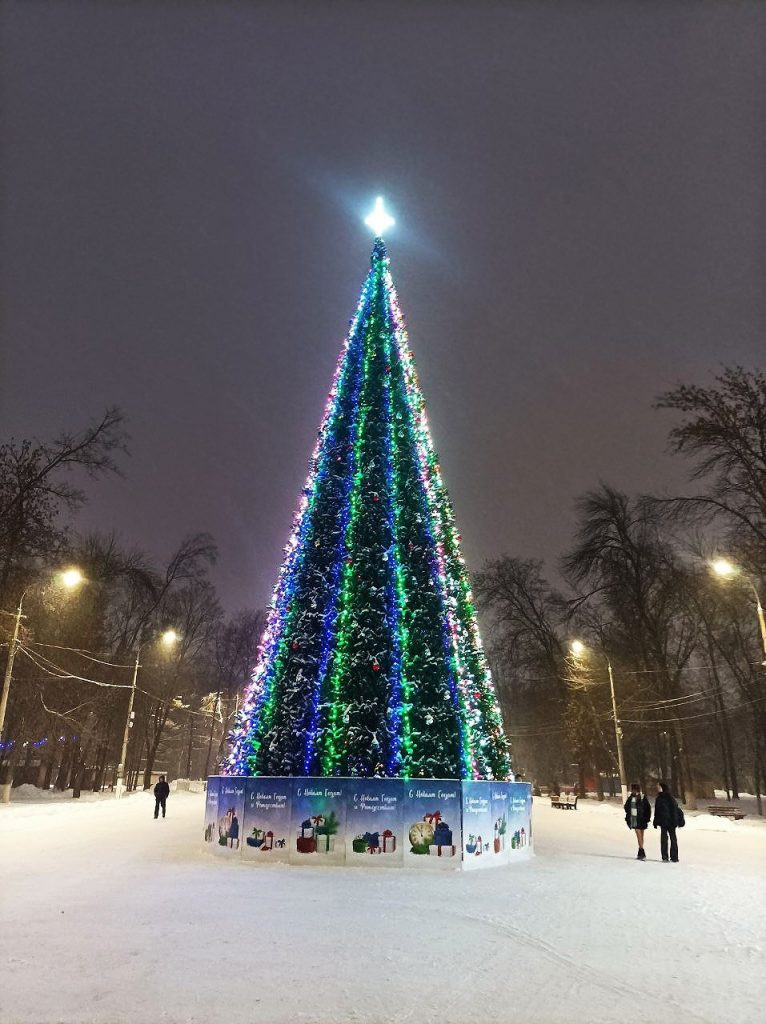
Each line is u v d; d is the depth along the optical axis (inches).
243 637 2428.6
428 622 583.2
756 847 776.3
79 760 1672.0
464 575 659.4
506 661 2044.8
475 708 601.3
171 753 3115.2
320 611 590.6
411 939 299.3
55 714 1382.9
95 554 1706.4
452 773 546.6
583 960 271.0
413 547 607.8
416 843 514.6
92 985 228.4
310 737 554.9
